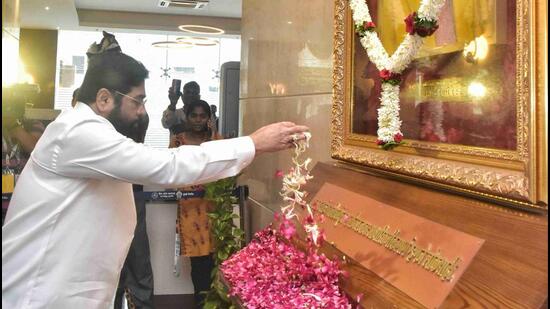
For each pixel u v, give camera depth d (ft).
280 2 8.45
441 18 4.12
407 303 3.39
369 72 5.31
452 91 3.99
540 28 3.10
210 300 8.75
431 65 4.27
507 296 2.78
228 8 18.15
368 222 4.49
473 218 3.44
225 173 4.96
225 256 9.05
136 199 10.03
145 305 10.14
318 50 6.89
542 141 3.10
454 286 3.14
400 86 4.73
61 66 19.16
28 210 4.91
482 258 3.12
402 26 4.73
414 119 4.52
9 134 10.16
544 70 3.08
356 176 5.42
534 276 2.72
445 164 4.01
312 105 7.08
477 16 3.69
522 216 3.14
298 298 4.10
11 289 4.94
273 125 5.09
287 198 4.99
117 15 18.85
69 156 4.78
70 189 4.92
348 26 5.70
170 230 10.89
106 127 4.83
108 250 5.23
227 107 13.89
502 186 3.37
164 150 4.86
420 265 3.55
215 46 18.93
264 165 9.18
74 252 4.97
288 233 4.88
